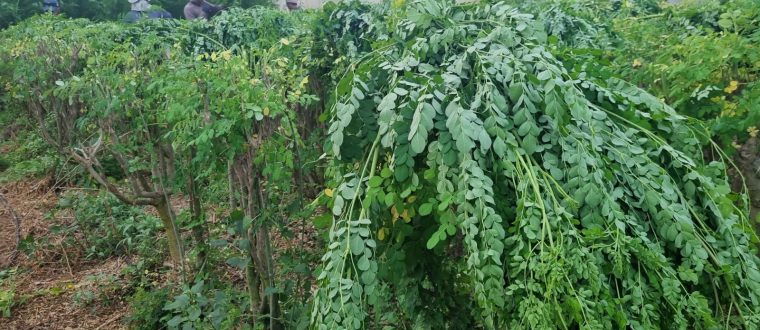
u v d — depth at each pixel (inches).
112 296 146.9
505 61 71.8
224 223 134.1
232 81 94.0
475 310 89.6
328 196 80.1
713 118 111.8
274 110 89.7
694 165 72.9
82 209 183.8
